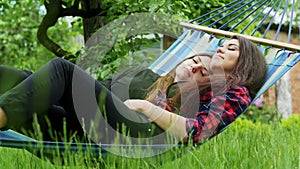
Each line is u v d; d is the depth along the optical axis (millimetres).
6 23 9070
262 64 3295
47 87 2713
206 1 5590
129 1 5113
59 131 2957
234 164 2910
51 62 2797
